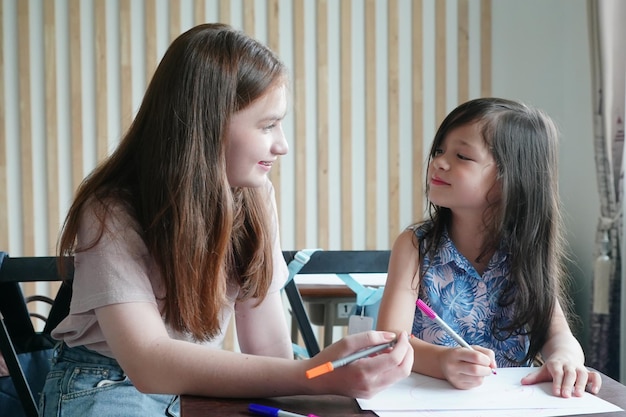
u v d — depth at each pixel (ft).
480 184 4.54
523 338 4.75
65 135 9.98
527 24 10.34
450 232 4.87
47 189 9.97
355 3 10.23
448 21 10.34
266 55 3.99
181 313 3.87
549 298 4.64
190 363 3.42
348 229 10.41
